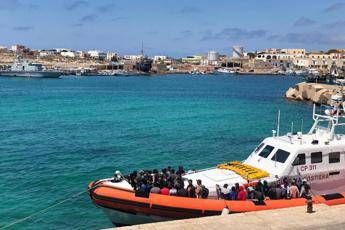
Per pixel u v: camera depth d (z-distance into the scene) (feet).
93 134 150.92
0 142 132.57
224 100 318.86
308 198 52.54
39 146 127.65
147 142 136.05
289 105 273.33
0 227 66.64
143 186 58.18
